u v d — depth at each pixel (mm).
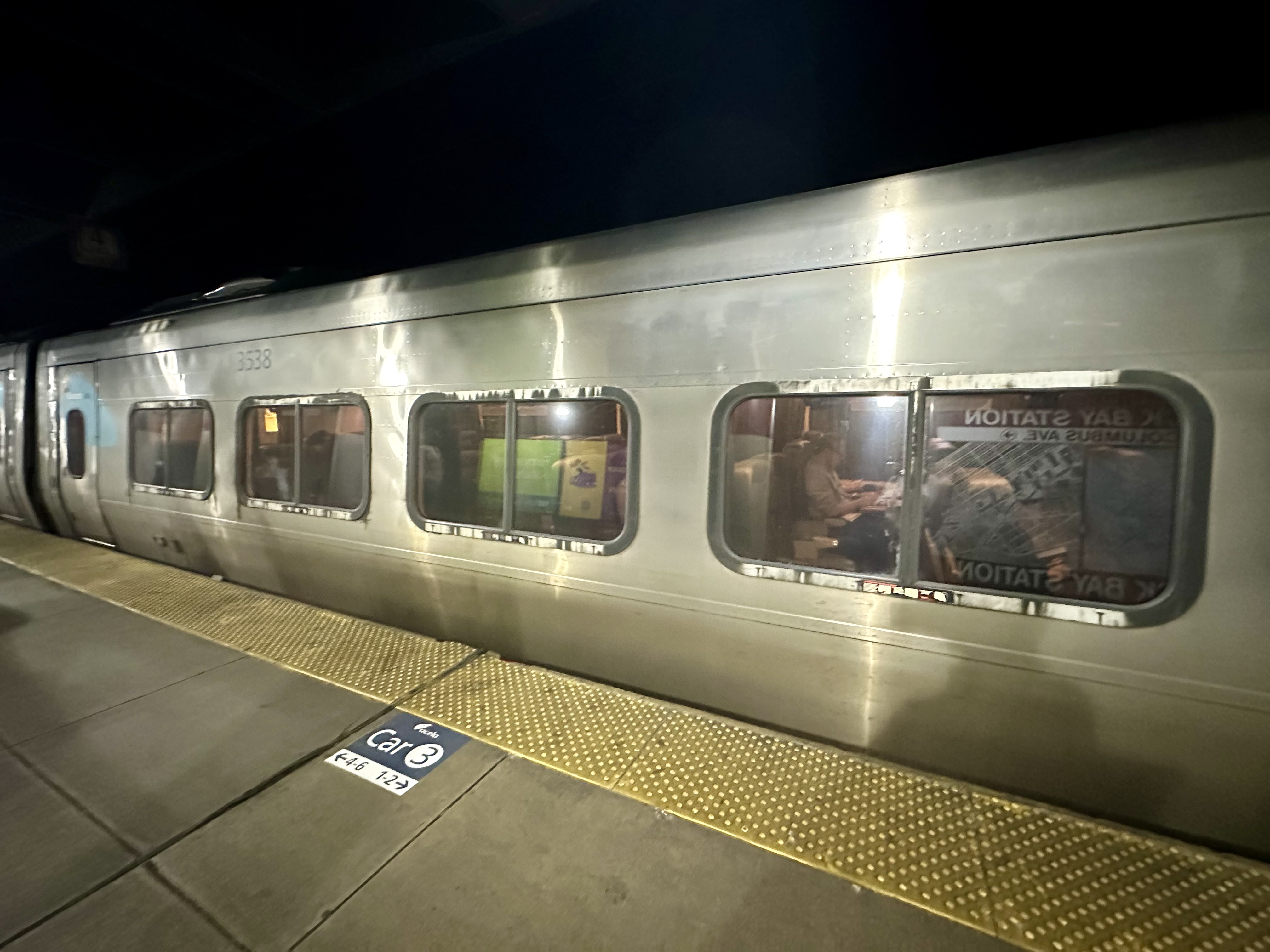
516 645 3615
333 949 1828
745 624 2781
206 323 5012
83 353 6355
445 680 3367
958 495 2311
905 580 2410
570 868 2115
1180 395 1953
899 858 2090
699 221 2791
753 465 2707
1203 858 2014
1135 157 2002
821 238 2504
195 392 5129
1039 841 2119
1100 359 2051
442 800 2461
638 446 2973
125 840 2258
